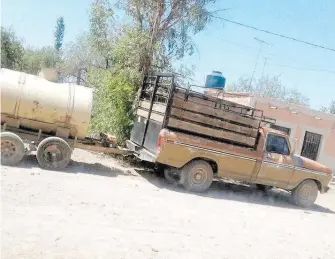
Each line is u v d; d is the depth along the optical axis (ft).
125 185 30.55
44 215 19.45
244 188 42.34
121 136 43.65
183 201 29.19
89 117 31.99
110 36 51.78
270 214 31.48
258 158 35.27
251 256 19.81
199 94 33.58
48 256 15.05
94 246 16.88
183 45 48.96
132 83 44.93
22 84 30.58
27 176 26.66
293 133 63.31
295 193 38.01
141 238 19.19
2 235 16.06
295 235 25.98
